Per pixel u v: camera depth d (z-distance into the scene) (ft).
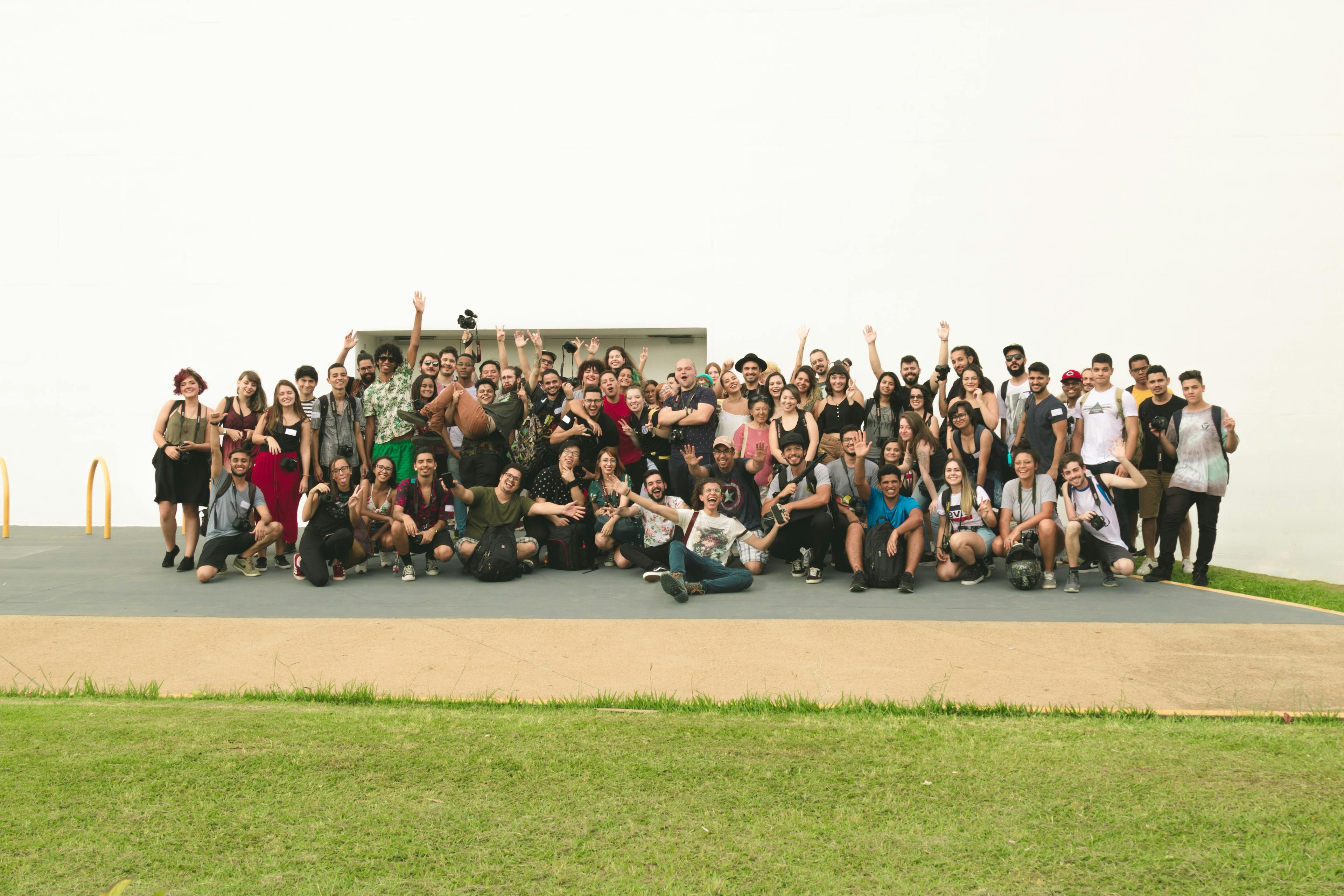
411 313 40.19
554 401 30.09
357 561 26.27
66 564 28.53
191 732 14.02
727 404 29.86
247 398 27.50
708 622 20.42
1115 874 10.21
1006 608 21.95
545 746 13.53
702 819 11.43
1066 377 27.99
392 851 10.64
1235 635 19.39
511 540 25.46
